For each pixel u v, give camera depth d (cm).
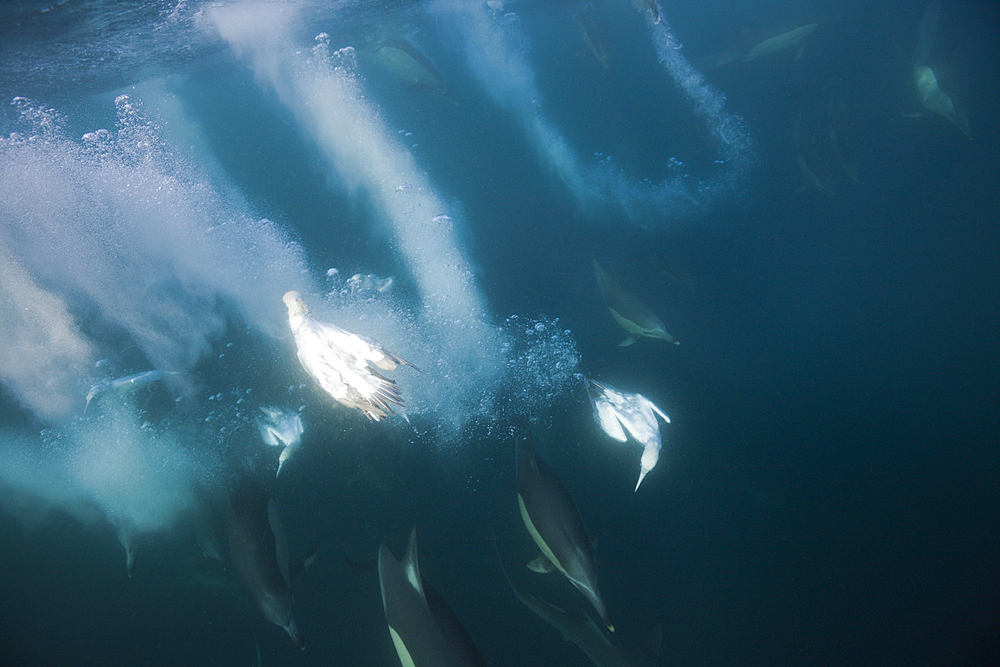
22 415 729
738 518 476
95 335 906
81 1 856
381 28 1817
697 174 1391
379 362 310
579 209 1266
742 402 608
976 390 579
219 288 1034
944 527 448
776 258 906
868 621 388
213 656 429
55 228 1109
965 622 377
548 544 303
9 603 495
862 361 650
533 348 729
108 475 606
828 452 535
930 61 763
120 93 1939
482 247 1129
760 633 389
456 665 234
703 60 1207
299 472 566
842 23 2369
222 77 2192
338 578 462
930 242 859
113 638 454
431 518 495
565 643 392
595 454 543
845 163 859
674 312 799
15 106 1683
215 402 706
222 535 495
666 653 380
